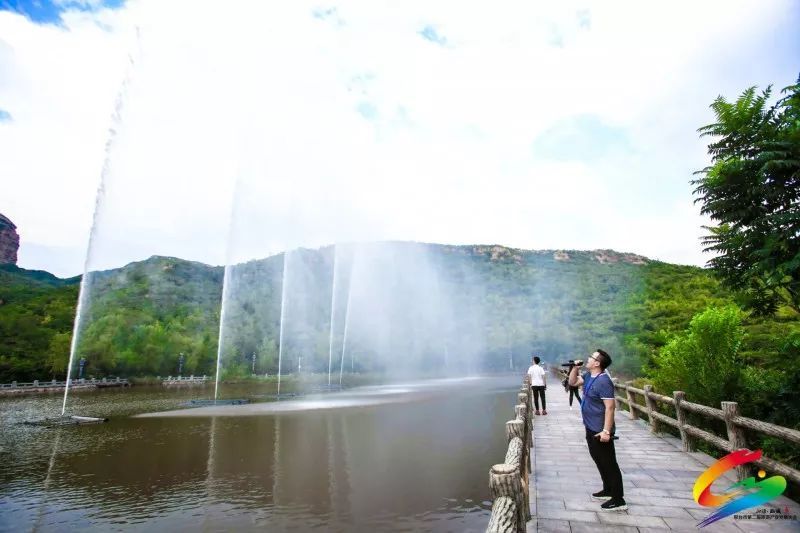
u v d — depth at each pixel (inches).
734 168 274.8
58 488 396.5
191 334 2906.0
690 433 331.3
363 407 970.7
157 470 452.1
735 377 381.1
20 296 3464.6
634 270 4603.8
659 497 238.1
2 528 307.6
